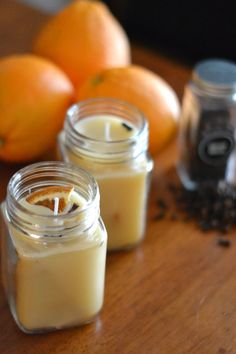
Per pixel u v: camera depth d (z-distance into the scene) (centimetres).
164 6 86
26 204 42
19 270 41
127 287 47
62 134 51
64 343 43
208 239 52
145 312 46
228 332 44
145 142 48
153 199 55
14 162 55
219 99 54
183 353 43
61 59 58
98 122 50
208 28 85
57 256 40
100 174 47
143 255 50
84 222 41
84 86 54
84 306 43
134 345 43
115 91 52
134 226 49
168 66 69
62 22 58
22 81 52
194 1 84
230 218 53
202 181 57
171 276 48
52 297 42
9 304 45
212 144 55
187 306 46
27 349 43
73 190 43
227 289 48
